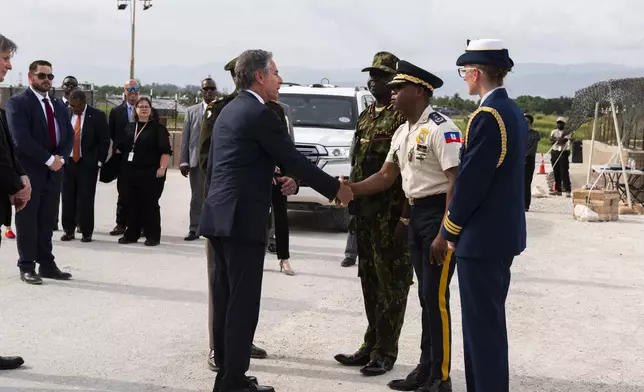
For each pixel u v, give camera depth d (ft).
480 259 14.66
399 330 18.85
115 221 42.63
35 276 27.27
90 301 25.09
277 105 19.56
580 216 48.32
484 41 14.78
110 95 88.07
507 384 15.11
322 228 42.14
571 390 18.02
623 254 36.09
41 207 27.68
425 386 17.11
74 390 17.20
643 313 25.18
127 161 35.37
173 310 24.25
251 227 15.92
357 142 18.88
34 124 27.68
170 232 39.75
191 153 36.68
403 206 18.04
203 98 36.91
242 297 16.20
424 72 16.55
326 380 18.25
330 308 24.85
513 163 14.57
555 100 201.16
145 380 17.97
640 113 59.57
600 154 73.05
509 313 24.95
